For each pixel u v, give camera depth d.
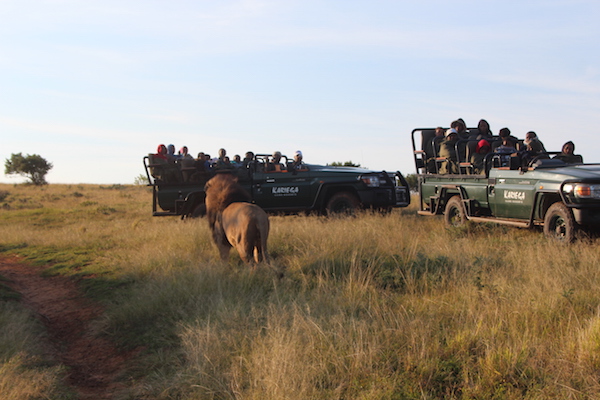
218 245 8.63
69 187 42.56
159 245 10.21
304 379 4.09
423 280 6.79
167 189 14.84
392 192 14.27
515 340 4.60
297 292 6.77
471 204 11.41
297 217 13.92
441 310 5.70
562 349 4.42
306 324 5.04
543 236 9.27
